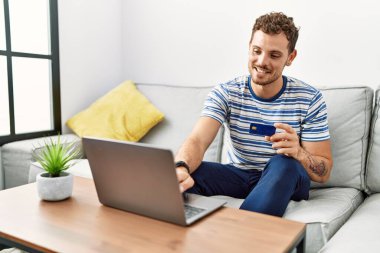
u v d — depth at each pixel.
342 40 1.93
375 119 1.60
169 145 2.10
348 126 1.60
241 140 1.51
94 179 1.00
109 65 2.71
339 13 1.92
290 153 1.21
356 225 1.14
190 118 2.12
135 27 2.69
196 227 0.88
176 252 0.75
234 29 2.25
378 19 1.82
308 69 2.05
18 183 1.95
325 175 1.36
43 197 1.06
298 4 2.02
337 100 1.65
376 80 1.87
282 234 0.85
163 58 2.57
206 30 2.36
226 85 1.56
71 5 2.38
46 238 0.81
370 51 1.86
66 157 1.13
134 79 2.76
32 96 2.29
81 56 2.49
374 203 1.38
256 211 1.07
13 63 2.15
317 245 1.13
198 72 2.43
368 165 1.58
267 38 1.33
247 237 0.83
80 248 0.77
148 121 2.18
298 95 1.45
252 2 2.16
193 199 1.07
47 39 2.32
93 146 0.95
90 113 2.31
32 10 2.23
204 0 2.33
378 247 0.95
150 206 0.92
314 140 1.40
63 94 2.40
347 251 0.94
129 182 0.93
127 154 0.89
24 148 1.89
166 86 2.33
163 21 2.53
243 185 1.46
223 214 0.97
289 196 1.11
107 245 0.78
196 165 1.33
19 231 0.85
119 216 0.95
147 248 0.77
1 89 2.12
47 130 2.33
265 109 1.48
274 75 1.38
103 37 2.63
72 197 1.10
